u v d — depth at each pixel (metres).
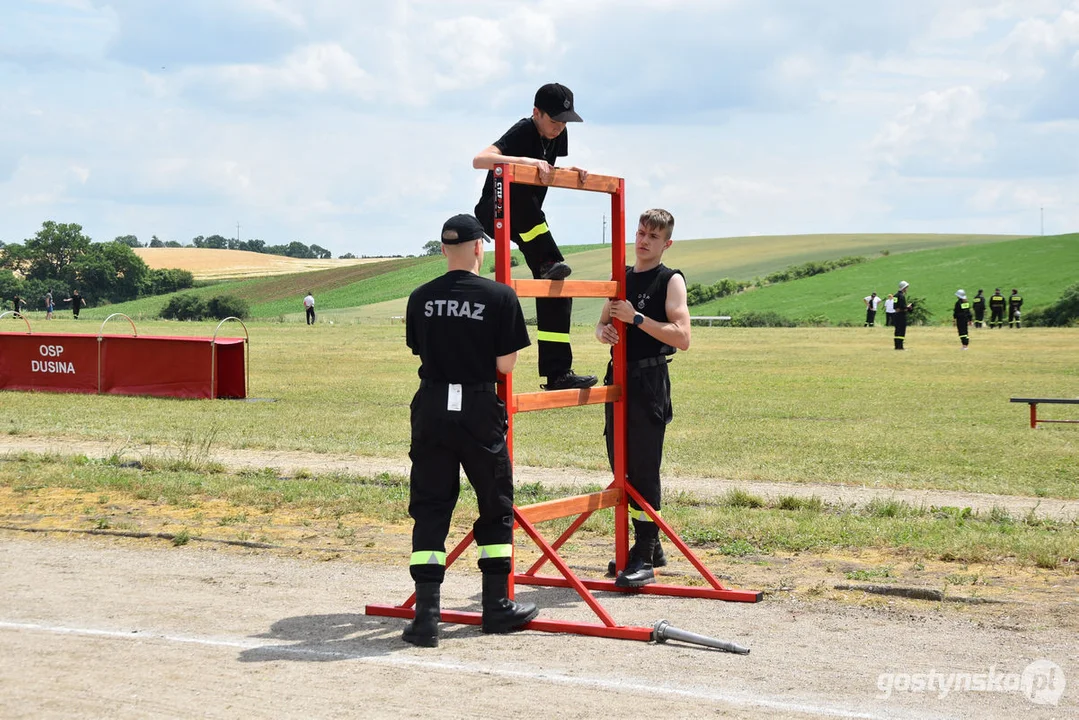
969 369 27.61
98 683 4.66
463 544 5.82
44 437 14.15
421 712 4.29
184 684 4.66
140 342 20.31
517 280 5.81
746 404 19.61
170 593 6.44
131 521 8.51
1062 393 21.36
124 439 13.85
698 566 6.51
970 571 6.87
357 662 5.03
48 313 64.12
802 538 7.79
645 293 6.77
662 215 6.72
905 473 11.73
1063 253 84.50
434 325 5.43
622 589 6.68
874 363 29.83
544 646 5.38
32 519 8.60
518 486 10.31
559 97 5.93
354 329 50.19
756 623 5.84
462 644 5.41
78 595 6.35
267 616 5.95
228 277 135.88
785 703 4.43
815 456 13.07
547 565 7.41
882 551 7.44
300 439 14.20
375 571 7.12
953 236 122.75
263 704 4.39
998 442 14.43
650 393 6.72
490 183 6.14
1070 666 4.99
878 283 81.06
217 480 10.24
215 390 19.94
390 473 11.16
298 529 8.33
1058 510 9.41
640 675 4.83
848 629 5.69
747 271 98.38
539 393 5.92
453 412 5.38
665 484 10.84
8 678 4.73
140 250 152.50
